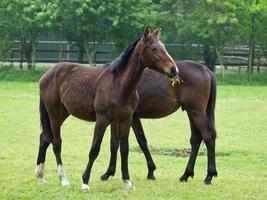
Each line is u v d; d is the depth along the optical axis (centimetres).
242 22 3959
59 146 1189
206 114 1234
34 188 1145
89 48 4103
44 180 1196
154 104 1239
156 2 4253
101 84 1116
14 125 2120
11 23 3944
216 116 2464
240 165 1523
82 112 1148
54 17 3784
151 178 1266
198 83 1220
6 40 4006
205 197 1098
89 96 1129
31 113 2441
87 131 2041
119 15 3869
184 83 1223
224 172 1406
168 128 2144
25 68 4141
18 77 3847
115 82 1099
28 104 2738
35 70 4009
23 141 1811
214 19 3834
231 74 4172
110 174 1222
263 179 1311
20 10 3856
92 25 3872
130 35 3997
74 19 3881
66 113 1208
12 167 1374
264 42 4069
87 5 3762
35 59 4166
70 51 4284
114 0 3825
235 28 3953
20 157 1534
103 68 1142
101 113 1110
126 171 1147
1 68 3975
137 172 1369
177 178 1291
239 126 2214
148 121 2305
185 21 3975
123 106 1099
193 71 1227
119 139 1215
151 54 1077
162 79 1238
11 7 3844
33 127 2088
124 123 1125
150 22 3966
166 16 4038
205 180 1219
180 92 1228
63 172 1181
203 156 1656
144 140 1268
